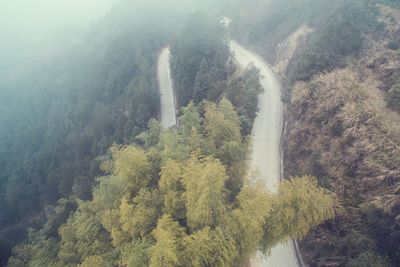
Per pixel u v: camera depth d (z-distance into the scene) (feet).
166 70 205.67
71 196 138.82
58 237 108.37
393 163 63.67
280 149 104.94
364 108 76.43
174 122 155.53
